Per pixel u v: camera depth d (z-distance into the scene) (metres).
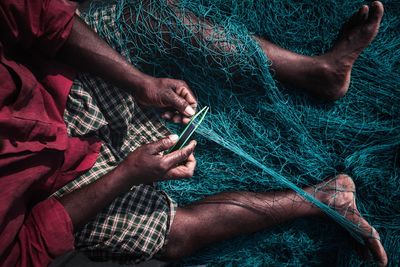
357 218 1.61
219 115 1.71
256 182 1.72
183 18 1.55
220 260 1.75
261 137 1.70
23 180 1.26
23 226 1.31
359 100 1.72
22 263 1.28
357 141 1.72
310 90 1.65
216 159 1.75
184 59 1.63
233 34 1.56
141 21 1.56
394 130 1.69
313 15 1.74
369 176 1.70
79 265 1.85
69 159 1.44
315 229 1.75
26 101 1.28
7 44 1.32
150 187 1.55
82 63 1.42
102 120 1.50
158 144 1.36
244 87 1.66
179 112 1.50
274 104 1.66
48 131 1.32
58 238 1.30
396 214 1.69
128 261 1.55
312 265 1.77
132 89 1.46
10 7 1.24
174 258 1.60
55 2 1.28
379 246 1.59
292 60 1.59
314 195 1.64
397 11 1.76
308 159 1.71
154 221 1.51
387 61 1.74
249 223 1.61
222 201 1.60
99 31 1.59
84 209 1.35
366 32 1.51
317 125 1.70
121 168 1.36
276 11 1.72
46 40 1.31
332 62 1.55
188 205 1.62
